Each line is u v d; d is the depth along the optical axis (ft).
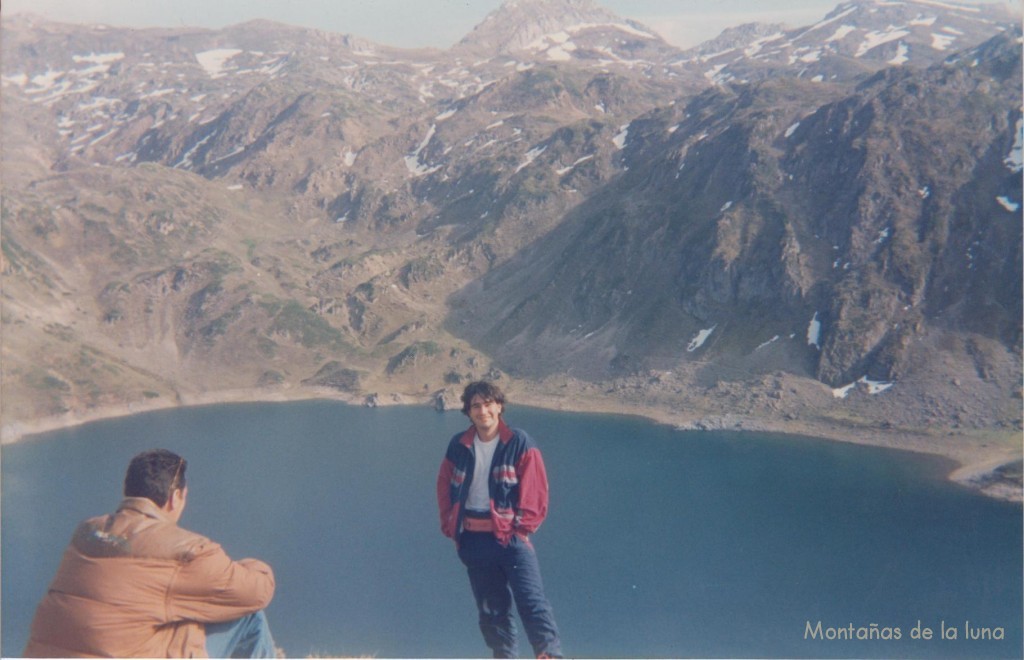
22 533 192.54
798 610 160.25
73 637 20.71
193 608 21.57
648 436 343.67
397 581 176.76
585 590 174.09
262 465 282.36
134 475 22.36
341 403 405.59
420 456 296.10
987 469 280.10
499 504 27.20
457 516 27.76
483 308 504.43
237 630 23.13
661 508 236.84
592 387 414.62
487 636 28.12
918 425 331.98
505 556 27.37
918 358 367.04
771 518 227.61
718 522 223.51
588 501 244.63
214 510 229.45
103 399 375.45
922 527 221.05
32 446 312.71
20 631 136.26
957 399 340.39
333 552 195.11
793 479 273.33
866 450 317.42
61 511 213.87
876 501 247.09
